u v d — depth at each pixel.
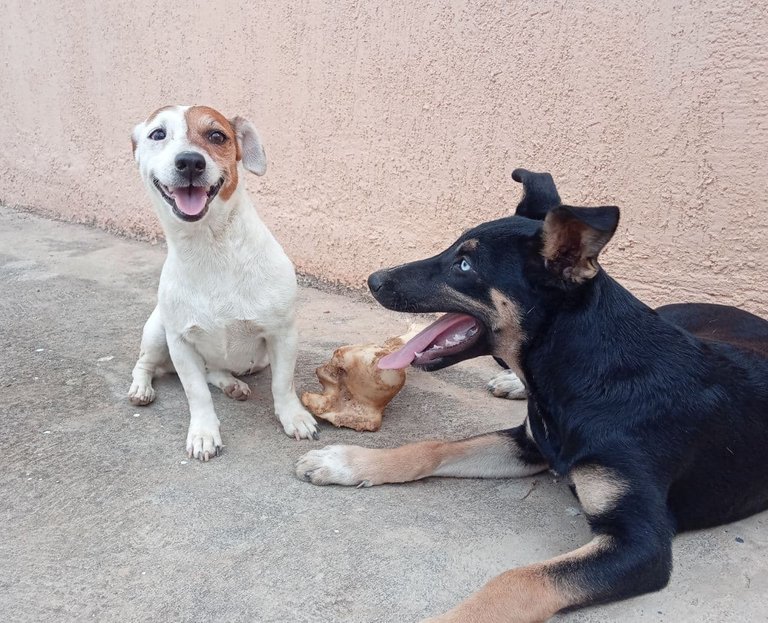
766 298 0.84
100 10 1.55
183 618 0.52
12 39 1.79
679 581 0.56
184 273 0.72
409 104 1.10
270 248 0.75
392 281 0.66
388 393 0.78
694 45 0.83
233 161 0.72
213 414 0.76
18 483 0.69
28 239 1.63
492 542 0.60
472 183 1.06
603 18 0.89
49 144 1.79
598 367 0.59
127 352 1.00
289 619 0.52
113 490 0.67
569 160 0.96
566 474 0.61
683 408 0.58
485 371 0.95
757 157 0.81
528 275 0.60
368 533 0.61
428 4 1.04
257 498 0.66
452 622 0.49
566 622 0.52
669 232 0.89
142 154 0.74
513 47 0.97
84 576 0.56
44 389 0.88
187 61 1.41
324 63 1.19
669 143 0.87
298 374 0.92
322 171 1.24
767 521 0.64
